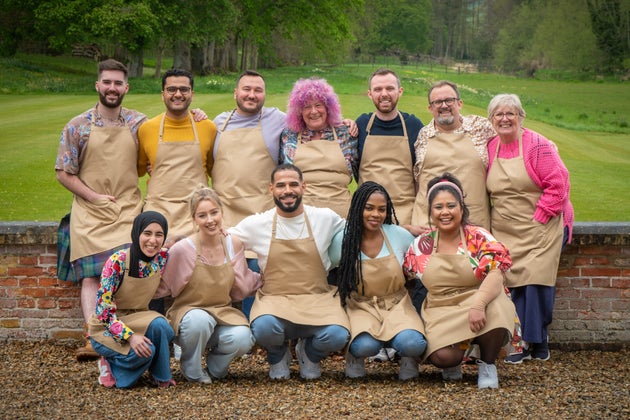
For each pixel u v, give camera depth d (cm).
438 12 10225
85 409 412
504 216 534
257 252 482
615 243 567
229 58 4991
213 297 473
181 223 540
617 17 6281
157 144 549
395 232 484
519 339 487
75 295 578
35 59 4072
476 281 464
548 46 6512
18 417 399
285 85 3034
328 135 553
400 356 502
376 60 8969
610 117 3177
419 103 2203
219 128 569
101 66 536
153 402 423
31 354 551
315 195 539
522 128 541
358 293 484
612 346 577
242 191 551
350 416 393
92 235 529
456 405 413
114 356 452
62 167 531
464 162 536
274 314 462
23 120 1786
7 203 946
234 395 436
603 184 1204
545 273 523
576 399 430
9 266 576
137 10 2952
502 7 7931
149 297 466
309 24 4109
